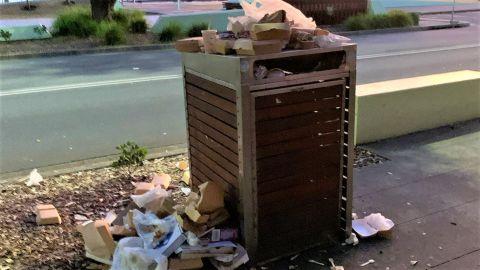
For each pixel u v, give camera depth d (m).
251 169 2.81
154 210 3.17
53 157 5.24
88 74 9.85
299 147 2.92
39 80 9.26
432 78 5.91
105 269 2.95
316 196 3.07
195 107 3.25
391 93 5.19
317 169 3.03
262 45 2.64
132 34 14.75
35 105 7.37
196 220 2.84
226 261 2.85
